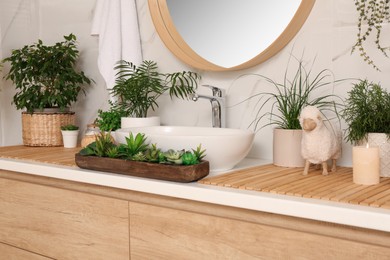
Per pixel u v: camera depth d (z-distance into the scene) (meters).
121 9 2.09
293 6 1.63
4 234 1.80
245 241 1.20
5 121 2.57
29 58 2.14
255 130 1.83
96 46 2.30
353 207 1.05
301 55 1.70
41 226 1.67
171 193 1.32
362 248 1.02
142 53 2.13
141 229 1.39
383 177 1.38
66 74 2.18
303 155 1.44
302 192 1.18
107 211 1.47
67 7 2.40
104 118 1.98
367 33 1.49
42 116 2.16
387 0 1.48
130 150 1.48
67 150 2.05
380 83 1.53
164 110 2.09
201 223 1.27
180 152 1.38
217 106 1.81
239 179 1.36
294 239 1.12
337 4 1.61
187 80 1.95
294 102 1.63
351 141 1.44
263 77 1.79
